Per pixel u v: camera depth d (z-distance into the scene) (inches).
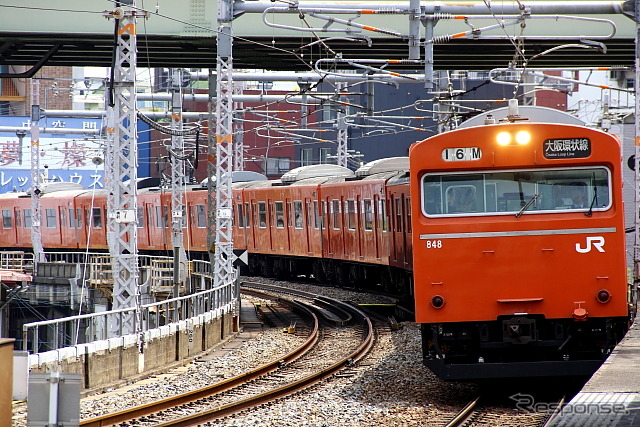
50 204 6491.1
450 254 1734.7
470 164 1731.1
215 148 3535.9
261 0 3115.2
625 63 4266.7
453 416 1625.2
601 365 1646.2
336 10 2822.3
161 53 3786.9
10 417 1043.3
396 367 2188.7
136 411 1628.9
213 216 3511.3
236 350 2655.0
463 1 3125.0
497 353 1769.2
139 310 2260.1
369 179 3791.8
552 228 1722.4
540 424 1498.5
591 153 1717.5
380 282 4264.3
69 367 1892.2
